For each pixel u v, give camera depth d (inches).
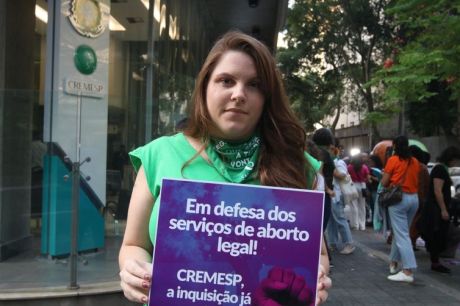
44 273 210.1
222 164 70.8
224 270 65.1
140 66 324.2
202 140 73.0
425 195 328.8
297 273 64.8
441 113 987.9
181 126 87.7
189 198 65.9
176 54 412.8
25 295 185.6
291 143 73.7
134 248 73.6
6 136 246.1
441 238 312.5
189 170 70.9
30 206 231.6
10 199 236.1
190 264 65.2
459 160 315.0
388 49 1033.5
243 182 70.8
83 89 259.8
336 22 1150.3
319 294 66.1
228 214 65.7
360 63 1210.6
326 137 275.6
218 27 569.0
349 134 2135.8
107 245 236.2
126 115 282.8
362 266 327.9
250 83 71.2
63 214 222.1
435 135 1119.6
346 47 1217.4
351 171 508.1
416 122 1085.8
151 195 73.6
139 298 66.1
